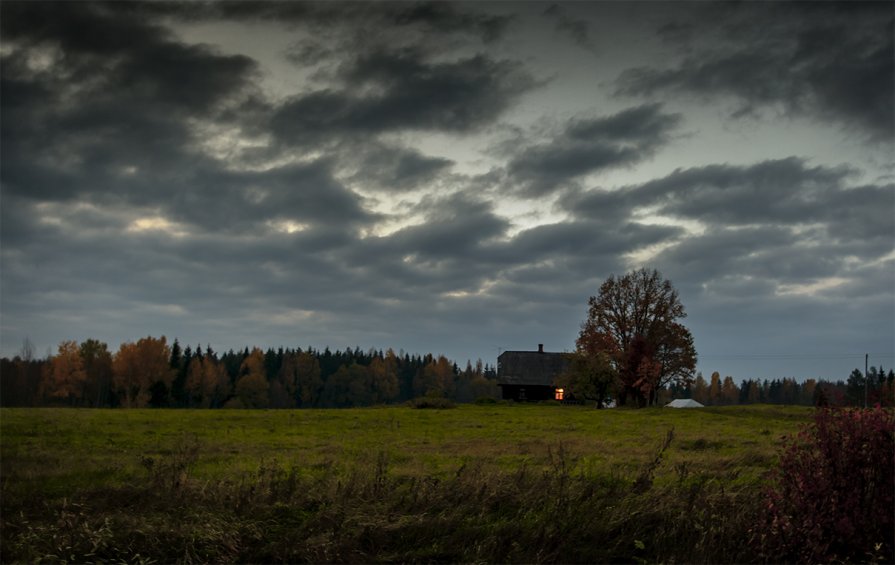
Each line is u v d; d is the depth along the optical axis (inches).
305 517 490.0
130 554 438.3
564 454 805.9
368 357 7386.8
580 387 2731.3
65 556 429.7
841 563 388.5
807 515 403.2
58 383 4229.8
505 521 471.8
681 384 2910.9
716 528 428.1
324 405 6141.7
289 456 868.6
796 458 426.9
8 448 920.3
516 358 4109.3
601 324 2920.8
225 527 459.8
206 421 1464.1
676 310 2888.8
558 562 426.6
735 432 1262.3
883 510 390.9
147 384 4655.5
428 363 7229.3
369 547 448.5
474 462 718.5
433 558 438.0
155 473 575.5
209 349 6476.4
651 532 458.6
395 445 1031.0
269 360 6624.0
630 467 736.3
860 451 401.1
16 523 479.5
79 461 774.5
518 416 1787.6
